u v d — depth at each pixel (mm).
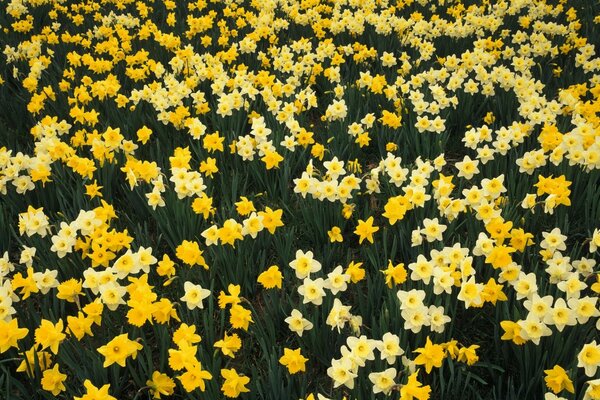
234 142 4129
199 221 3424
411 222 3398
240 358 2838
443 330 2447
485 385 2604
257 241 3287
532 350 2398
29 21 7465
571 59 6223
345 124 4582
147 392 2590
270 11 7730
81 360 2529
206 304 3086
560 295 2652
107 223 3309
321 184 3357
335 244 3379
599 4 7629
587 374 2078
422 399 2043
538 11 7105
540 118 4266
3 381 2561
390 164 3580
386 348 2234
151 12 8062
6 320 2584
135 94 4832
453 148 4859
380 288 2842
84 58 5781
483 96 5254
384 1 8055
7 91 5465
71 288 2588
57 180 3789
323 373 2742
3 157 3652
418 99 4645
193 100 5078
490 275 2854
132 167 3791
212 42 6910
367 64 6023
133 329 2664
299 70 5480
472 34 6758
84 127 4672
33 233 3105
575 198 3607
